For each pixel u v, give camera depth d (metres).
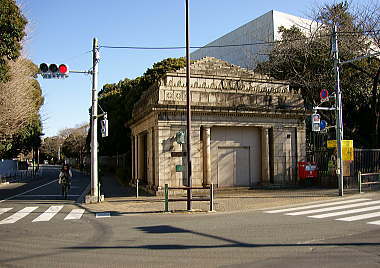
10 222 12.01
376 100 27.39
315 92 29.59
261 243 8.02
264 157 21.47
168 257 7.01
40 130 45.69
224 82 20.94
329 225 10.15
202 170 20.12
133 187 25.30
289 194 18.53
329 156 22.19
